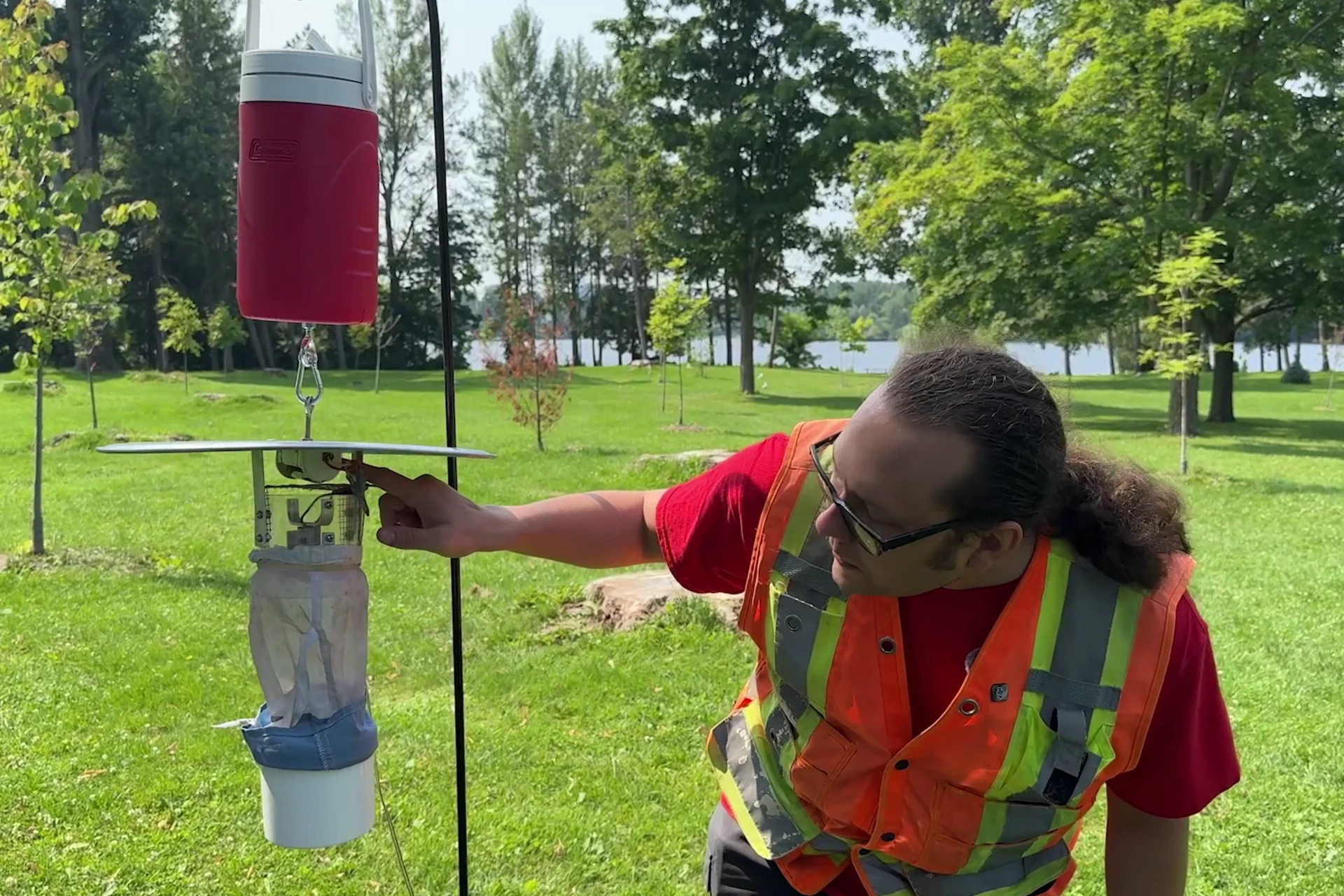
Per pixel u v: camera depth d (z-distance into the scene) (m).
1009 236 20.53
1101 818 4.02
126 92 41.62
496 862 3.61
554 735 4.68
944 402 1.18
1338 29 17.59
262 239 1.40
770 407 27.17
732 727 1.77
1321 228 18.62
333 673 1.52
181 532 9.35
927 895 1.51
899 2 31.56
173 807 3.93
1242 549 8.78
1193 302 14.31
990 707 1.36
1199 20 16.39
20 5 6.88
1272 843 3.82
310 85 1.38
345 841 1.56
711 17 31.55
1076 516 1.35
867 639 1.42
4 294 7.82
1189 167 19.36
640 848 3.73
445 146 1.73
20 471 13.33
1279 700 5.20
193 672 5.47
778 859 1.62
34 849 3.59
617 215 47.31
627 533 1.73
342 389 32.03
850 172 23.78
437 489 1.61
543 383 28.25
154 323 45.88
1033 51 20.45
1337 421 23.06
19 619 6.38
